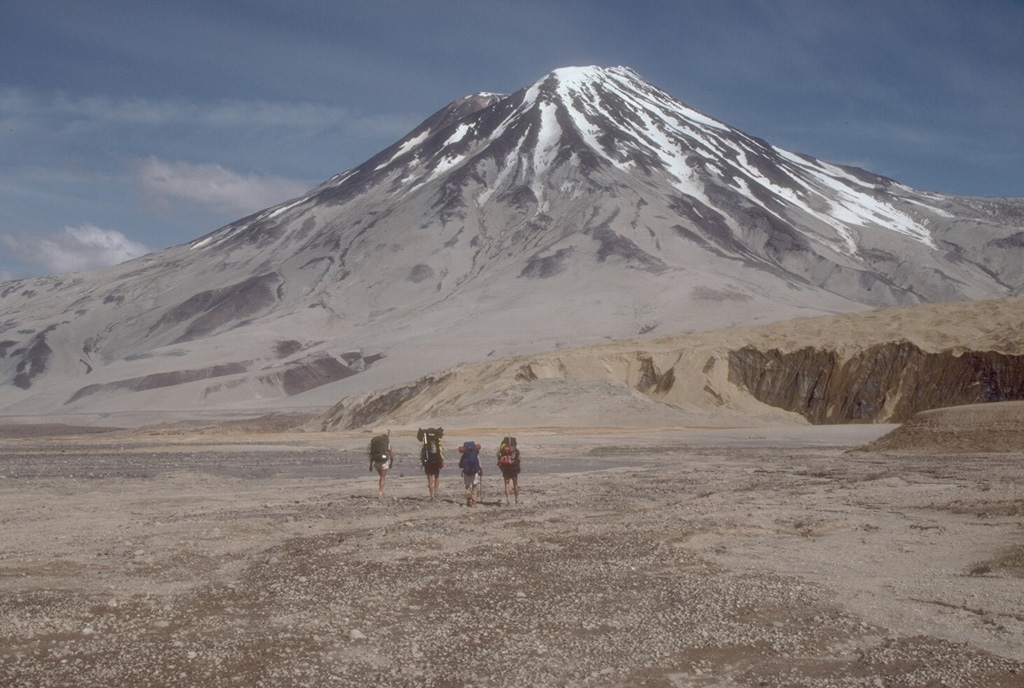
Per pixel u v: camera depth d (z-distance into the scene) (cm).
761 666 849
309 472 3288
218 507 2114
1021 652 894
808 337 9600
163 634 952
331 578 1241
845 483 2686
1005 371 7731
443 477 3058
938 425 4244
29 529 1728
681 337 10588
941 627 987
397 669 839
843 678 814
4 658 862
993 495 2223
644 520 1845
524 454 4444
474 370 9619
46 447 5284
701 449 4797
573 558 1397
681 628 977
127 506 2139
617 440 5444
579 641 930
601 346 10394
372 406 10244
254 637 941
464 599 1114
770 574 1270
